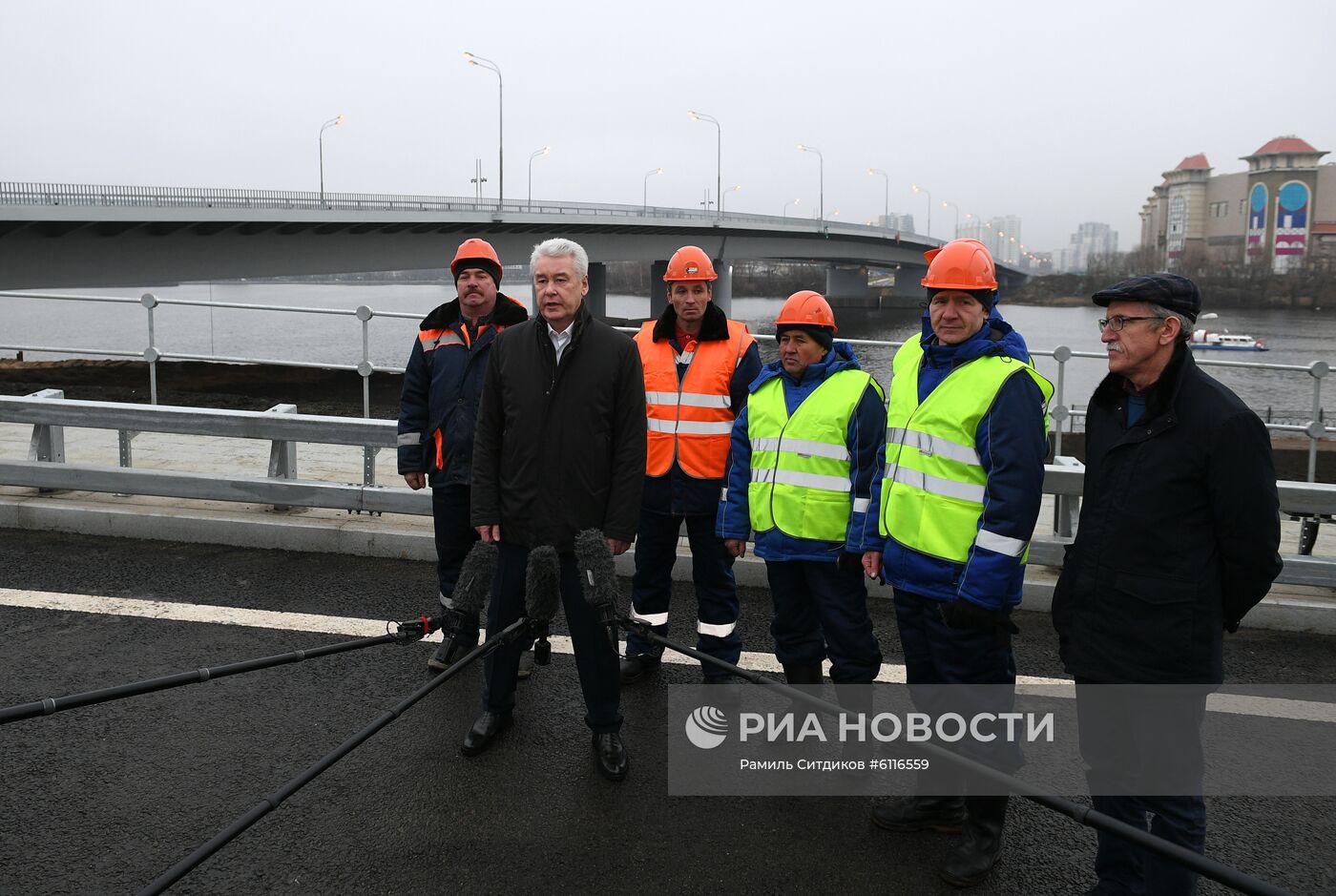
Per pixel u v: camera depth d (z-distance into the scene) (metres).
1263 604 5.07
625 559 5.74
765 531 3.84
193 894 2.91
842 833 3.31
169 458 8.20
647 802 3.47
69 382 15.91
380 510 6.14
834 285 101.06
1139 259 199.75
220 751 3.75
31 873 3.00
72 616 4.98
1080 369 32.03
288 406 6.88
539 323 3.73
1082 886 3.05
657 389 4.45
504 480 3.78
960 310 3.19
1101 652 2.82
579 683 4.45
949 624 3.13
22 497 6.66
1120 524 2.77
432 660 4.52
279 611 5.11
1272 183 172.38
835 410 3.71
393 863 3.08
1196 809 2.73
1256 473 2.57
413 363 4.82
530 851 3.16
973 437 3.19
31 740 3.80
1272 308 123.06
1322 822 3.37
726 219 54.44
